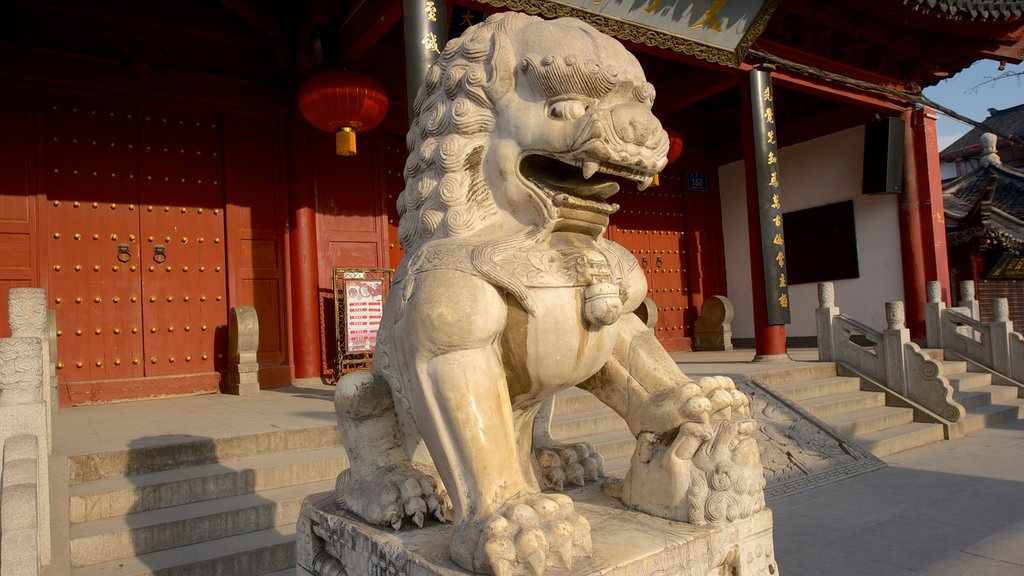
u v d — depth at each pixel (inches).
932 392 310.3
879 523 184.4
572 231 73.1
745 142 370.0
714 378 75.9
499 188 70.6
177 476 174.1
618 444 225.6
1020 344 380.2
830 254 479.8
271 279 347.9
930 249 436.1
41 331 155.6
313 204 354.0
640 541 64.6
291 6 332.2
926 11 360.5
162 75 319.0
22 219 290.0
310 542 85.8
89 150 308.3
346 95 281.3
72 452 173.2
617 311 68.6
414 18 226.2
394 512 71.2
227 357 334.0
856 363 343.0
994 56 423.8
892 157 433.1
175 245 326.3
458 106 71.6
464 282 65.1
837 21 380.2
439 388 64.8
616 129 63.7
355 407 78.0
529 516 57.0
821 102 482.3
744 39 335.6
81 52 300.4
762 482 74.0
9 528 112.4
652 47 314.8
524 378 69.9
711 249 541.3
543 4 270.4
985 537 169.5
